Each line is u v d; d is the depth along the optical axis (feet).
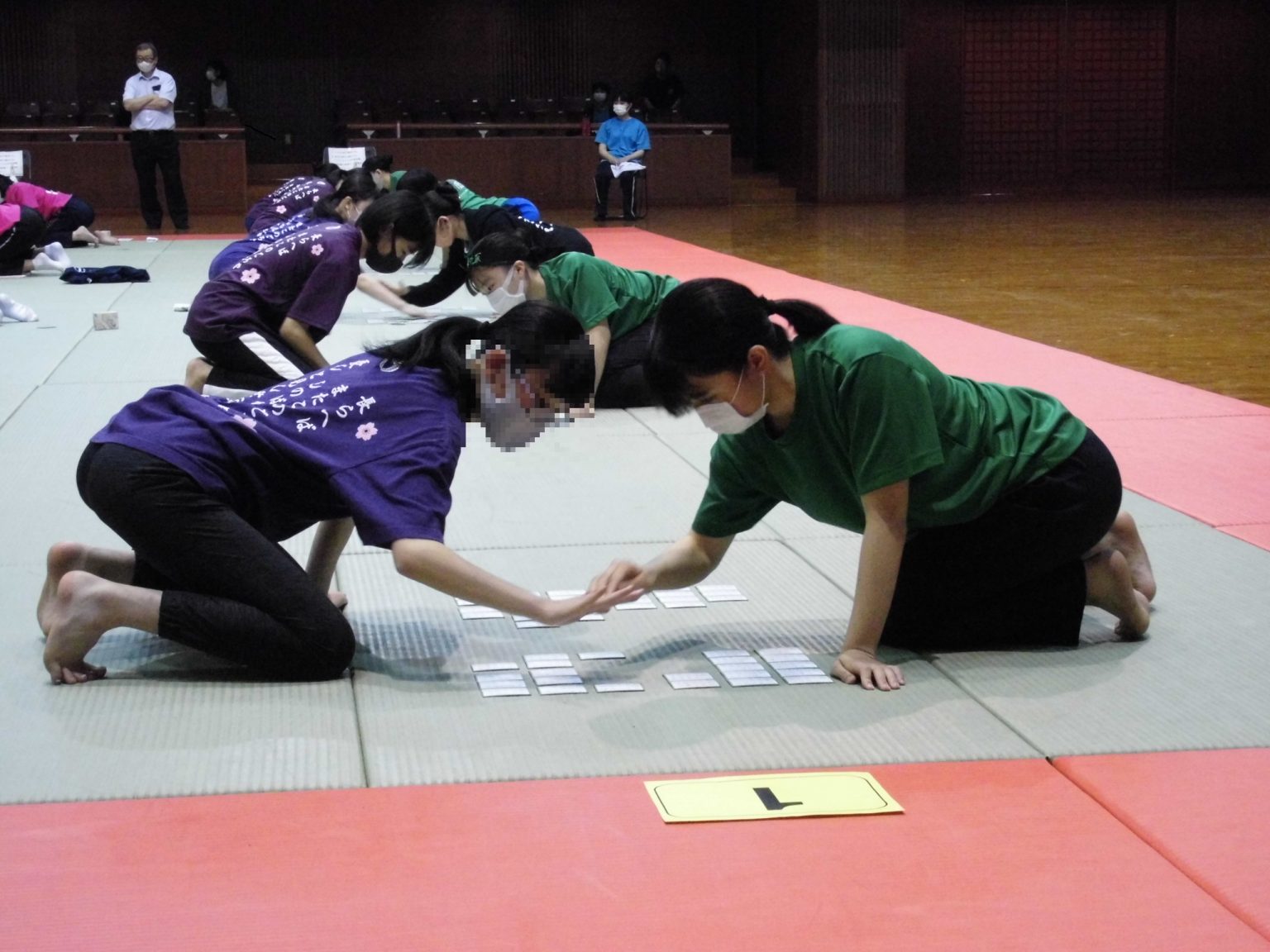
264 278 20.39
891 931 6.76
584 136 68.90
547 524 14.48
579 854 7.51
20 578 12.51
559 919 6.85
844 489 10.22
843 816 7.95
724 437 10.34
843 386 9.64
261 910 6.93
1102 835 7.77
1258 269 39.11
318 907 6.96
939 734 9.16
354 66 76.43
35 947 6.59
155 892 7.09
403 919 6.85
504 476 16.56
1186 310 30.78
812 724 9.32
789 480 10.27
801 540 13.83
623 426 19.40
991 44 78.33
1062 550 10.48
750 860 7.44
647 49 79.41
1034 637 10.80
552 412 10.19
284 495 10.19
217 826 7.80
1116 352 25.21
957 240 49.16
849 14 70.95
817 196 72.54
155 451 9.76
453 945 6.61
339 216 25.17
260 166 75.66
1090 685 10.02
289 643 9.86
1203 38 79.56
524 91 78.38
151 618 9.74
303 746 8.91
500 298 19.69
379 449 9.80
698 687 9.98
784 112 77.66
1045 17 78.48
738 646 10.87
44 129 62.49
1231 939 6.70
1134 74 79.77
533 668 10.30
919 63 77.66
